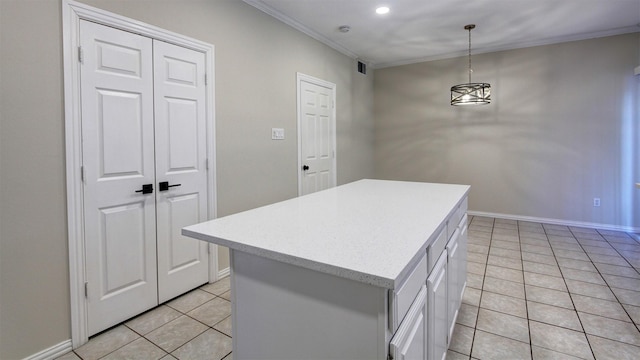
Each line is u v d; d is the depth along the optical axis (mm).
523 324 2131
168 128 2395
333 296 993
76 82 1880
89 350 1896
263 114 3252
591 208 4332
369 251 1048
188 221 2562
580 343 1919
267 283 1150
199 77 2605
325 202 1899
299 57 3764
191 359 1816
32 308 1751
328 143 4418
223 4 2789
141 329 2102
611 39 4078
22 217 1702
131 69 2148
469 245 3705
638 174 4062
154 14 2268
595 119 4227
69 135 1857
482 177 4992
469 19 3652
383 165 5750
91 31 1938
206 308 2363
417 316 1120
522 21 3725
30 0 1696
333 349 1009
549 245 3664
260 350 1197
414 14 3498
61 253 1854
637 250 3445
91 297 1991
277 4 3207
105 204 2045
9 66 1635
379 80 5691
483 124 4926
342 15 3490
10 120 1647
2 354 1661
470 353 1854
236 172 2965
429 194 2162
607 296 2471
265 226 1366
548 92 4473
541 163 4578
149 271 2311
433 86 5258
